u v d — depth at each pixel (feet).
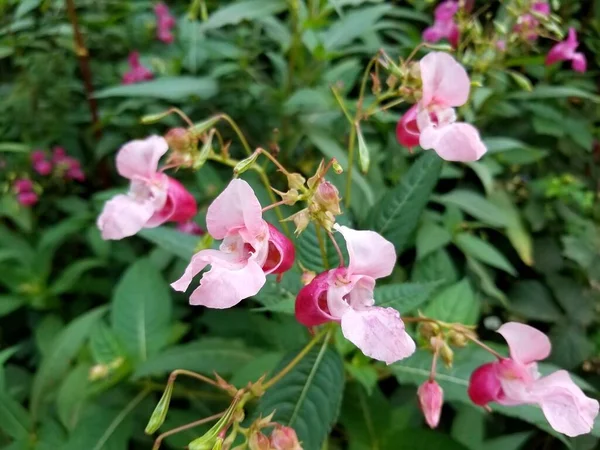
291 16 0.84
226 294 0.37
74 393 0.63
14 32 0.99
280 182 0.84
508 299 0.86
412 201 0.56
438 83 0.50
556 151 0.97
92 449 0.59
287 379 0.48
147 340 0.67
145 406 0.65
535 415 0.52
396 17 1.10
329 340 0.51
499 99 0.89
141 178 0.51
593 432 0.50
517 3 0.81
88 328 0.68
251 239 0.40
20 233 0.97
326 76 0.83
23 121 0.96
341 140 0.82
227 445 0.40
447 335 0.51
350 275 0.41
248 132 0.90
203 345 0.64
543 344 0.46
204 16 0.76
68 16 0.97
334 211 0.41
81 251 1.00
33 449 0.61
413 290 0.51
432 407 0.48
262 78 0.93
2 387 0.64
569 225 0.88
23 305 0.90
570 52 0.85
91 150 1.03
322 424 0.46
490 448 0.64
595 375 0.82
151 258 0.81
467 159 0.48
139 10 1.09
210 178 0.83
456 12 0.86
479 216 0.80
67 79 0.98
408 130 0.53
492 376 0.47
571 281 0.86
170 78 0.85
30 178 0.97
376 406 0.62
